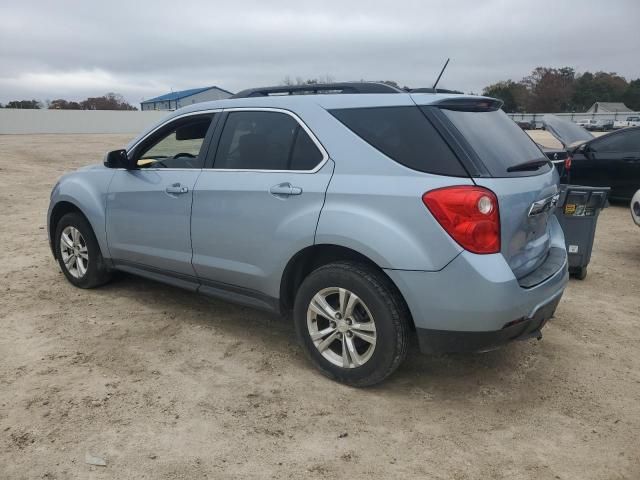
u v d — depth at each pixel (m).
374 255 3.16
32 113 46.84
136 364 3.80
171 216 4.24
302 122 3.61
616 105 88.31
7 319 4.55
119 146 28.41
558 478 2.70
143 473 2.70
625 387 3.59
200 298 5.12
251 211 3.72
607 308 5.04
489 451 2.90
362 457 2.83
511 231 3.11
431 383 3.60
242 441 2.95
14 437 2.95
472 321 3.02
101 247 4.95
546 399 3.43
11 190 12.17
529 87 98.94
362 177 3.28
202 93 75.75
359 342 3.52
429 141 3.17
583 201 5.60
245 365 3.81
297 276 3.78
